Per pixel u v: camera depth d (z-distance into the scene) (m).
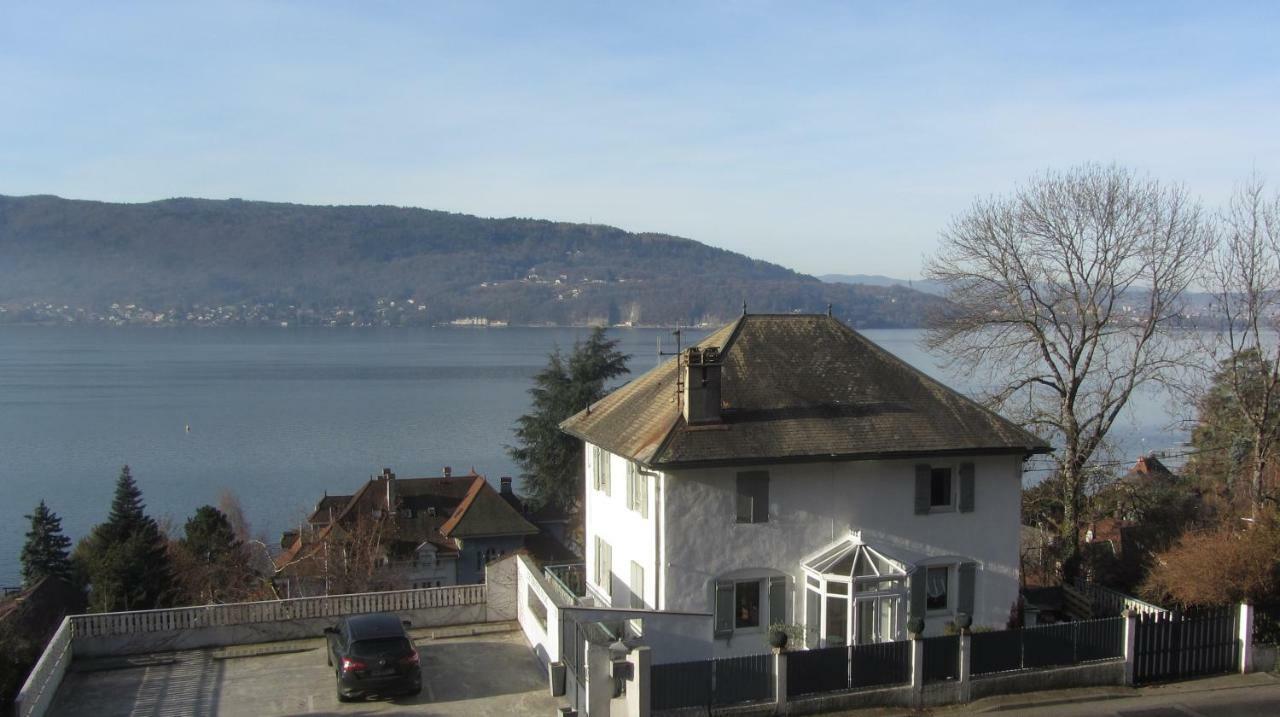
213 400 195.25
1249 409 36.41
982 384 46.12
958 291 37.09
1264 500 32.06
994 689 21.59
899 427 26.50
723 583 24.89
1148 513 34.69
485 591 27.58
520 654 24.73
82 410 177.25
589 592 31.17
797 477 25.38
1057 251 34.66
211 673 23.27
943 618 26.70
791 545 25.36
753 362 28.00
